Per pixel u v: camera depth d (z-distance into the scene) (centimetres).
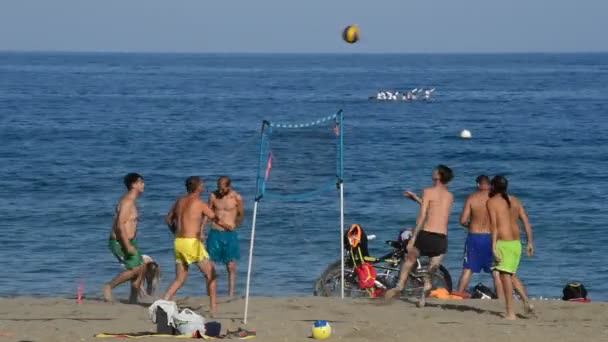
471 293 3491
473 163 10012
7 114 16375
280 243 5431
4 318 2717
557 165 9781
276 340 2383
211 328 2438
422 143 12100
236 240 3036
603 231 5959
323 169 3012
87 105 19250
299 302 3016
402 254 3281
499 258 2716
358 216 6431
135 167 9294
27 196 7325
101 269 4628
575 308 2928
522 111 18475
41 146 11200
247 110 18438
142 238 5500
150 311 2466
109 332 2477
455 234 5597
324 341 2372
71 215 6394
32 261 4841
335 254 5134
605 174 9019
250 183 8175
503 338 2417
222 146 11456
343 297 3142
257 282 4375
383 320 2688
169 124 14738
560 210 6856
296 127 2983
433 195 2948
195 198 2772
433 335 2450
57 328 2538
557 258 5116
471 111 18538
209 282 2766
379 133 13550
